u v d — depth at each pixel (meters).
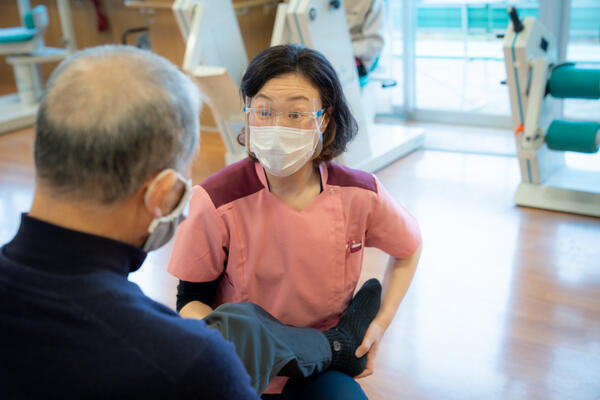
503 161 3.60
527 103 2.82
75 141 0.66
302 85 1.13
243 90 1.20
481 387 1.84
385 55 4.29
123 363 0.65
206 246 1.24
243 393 0.71
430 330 2.11
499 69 4.20
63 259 0.68
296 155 1.15
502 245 2.64
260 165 1.25
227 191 1.24
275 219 1.23
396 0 4.16
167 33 4.07
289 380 1.23
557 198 2.95
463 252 2.60
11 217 3.11
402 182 3.36
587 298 2.25
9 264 0.68
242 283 1.28
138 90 0.67
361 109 3.35
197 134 0.77
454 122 4.37
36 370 0.65
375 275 2.46
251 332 1.01
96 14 5.20
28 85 4.91
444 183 3.33
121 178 0.68
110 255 0.71
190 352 0.67
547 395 1.80
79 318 0.66
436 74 4.43
